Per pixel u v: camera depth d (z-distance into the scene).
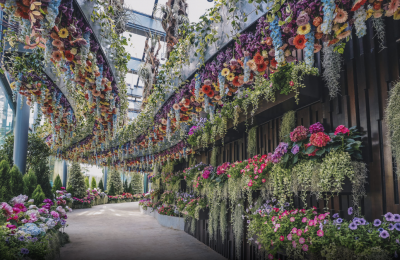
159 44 5.98
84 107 4.08
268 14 1.61
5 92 7.11
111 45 2.53
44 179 7.82
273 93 2.73
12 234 2.82
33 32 1.68
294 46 1.71
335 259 1.86
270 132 3.34
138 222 7.59
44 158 8.34
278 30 1.62
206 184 4.24
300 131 2.29
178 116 3.33
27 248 2.73
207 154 5.38
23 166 6.20
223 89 2.40
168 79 3.13
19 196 4.19
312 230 2.16
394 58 2.00
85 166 17.17
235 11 2.02
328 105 2.52
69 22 1.85
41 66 3.07
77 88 3.29
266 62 1.99
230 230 4.03
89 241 5.04
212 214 4.35
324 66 2.43
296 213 2.54
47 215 4.31
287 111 2.97
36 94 3.35
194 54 2.56
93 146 6.80
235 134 4.02
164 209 7.21
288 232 2.43
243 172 3.08
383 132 2.03
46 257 2.94
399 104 1.80
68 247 4.54
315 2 1.41
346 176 2.03
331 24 1.41
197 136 4.66
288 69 2.55
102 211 10.73
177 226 6.43
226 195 3.66
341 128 2.14
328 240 1.98
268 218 2.81
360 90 2.24
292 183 2.37
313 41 1.54
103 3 2.26
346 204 2.26
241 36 1.94
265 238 2.63
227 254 4.02
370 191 2.06
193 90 2.82
